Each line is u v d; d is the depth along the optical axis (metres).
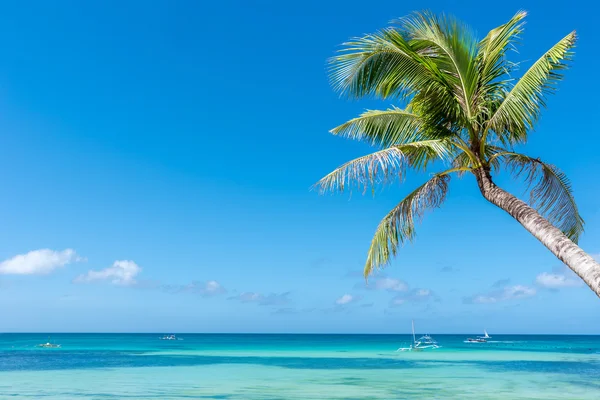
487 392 24.55
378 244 10.66
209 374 34.12
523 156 10.30
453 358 53.97
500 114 8.74
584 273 7.15
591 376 32.84
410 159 10.30
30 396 22.61
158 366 41.41
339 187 8.99
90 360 49.28
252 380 30.00
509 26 8.92
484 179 9.33
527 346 95.88
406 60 9.02
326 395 23.42
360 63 9.28
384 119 10.33
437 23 8.77
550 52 8.04
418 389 25.72
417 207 10.20
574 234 10.57
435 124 9.59
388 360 49.75
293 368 39.41
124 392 24.12
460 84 9.22
